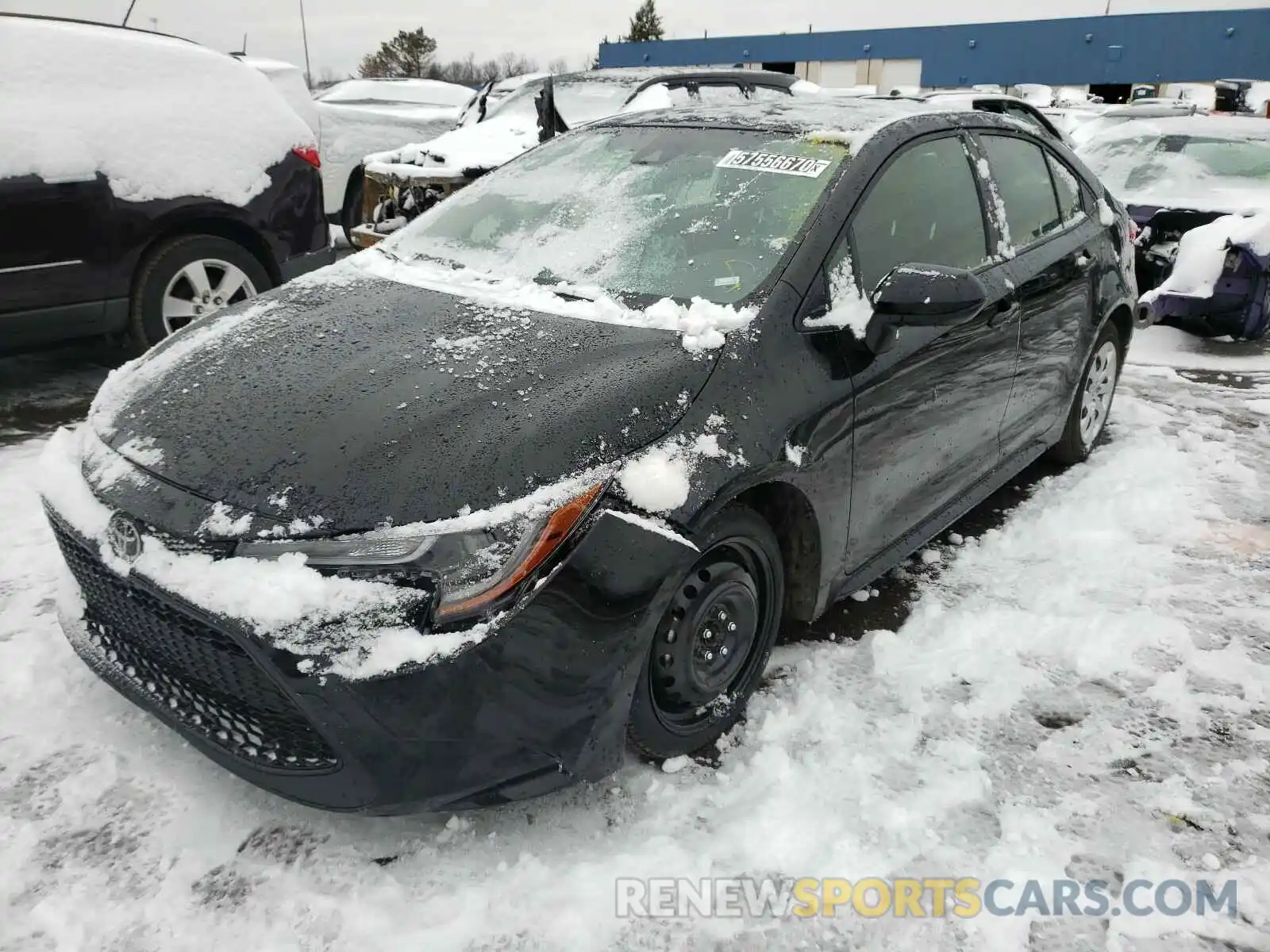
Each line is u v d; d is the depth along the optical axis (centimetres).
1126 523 390
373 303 273
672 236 283
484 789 200
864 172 286
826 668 287
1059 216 405
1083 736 259
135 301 497
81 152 463
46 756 237
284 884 204
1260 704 275
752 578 250
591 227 297
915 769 244
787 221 274
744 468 227
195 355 255
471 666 189
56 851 210
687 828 223
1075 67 3061
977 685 280
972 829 225
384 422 210
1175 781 244
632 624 206
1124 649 297
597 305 260
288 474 201
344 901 200
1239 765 250
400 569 187
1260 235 641
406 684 186
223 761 212
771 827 221
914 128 316
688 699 240
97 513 216
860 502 279
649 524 208
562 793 232
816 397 251
